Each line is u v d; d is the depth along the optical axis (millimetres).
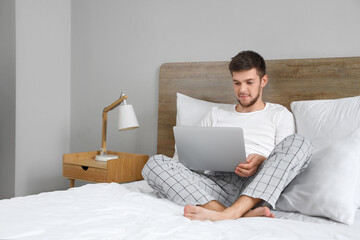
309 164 1519
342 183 1357
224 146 1557
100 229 1098
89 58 3043
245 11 2357
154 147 2723
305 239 1050
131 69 2826
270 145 1877
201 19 2516
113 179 2273
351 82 2000
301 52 2191
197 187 1506
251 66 1891
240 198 1403
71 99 3154
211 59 2486
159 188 1604
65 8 3119
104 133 2566
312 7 2154
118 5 2875
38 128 2977
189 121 2279
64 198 1490
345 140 1482
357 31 2035
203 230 1129
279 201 1501
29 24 2891
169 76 2588
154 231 1087
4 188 2920
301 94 2137
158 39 2693
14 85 2828
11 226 1094
